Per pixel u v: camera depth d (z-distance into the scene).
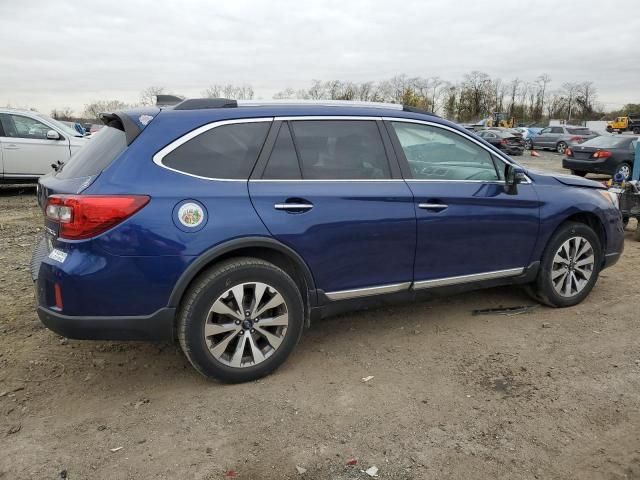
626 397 3.18
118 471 2.55
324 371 3.51
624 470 2.56
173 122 3.16
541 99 82.44
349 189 3.48
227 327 3.19
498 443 2.76
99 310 2.95
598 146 16.20
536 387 3.29
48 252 3.14
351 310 3.67
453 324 4.28
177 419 2.96
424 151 3.89
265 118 3.38
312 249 3.36
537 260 4.39
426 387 3.30
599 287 5.21
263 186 3.25
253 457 2.65
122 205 2.90
